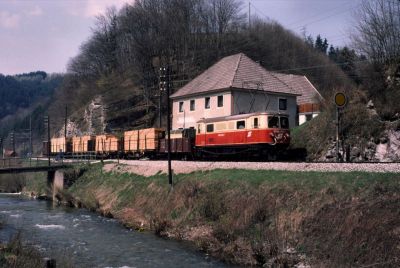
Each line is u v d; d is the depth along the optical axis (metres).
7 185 58.44
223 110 43.19
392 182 16.92
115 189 36.44
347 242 15.53
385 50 38.03
